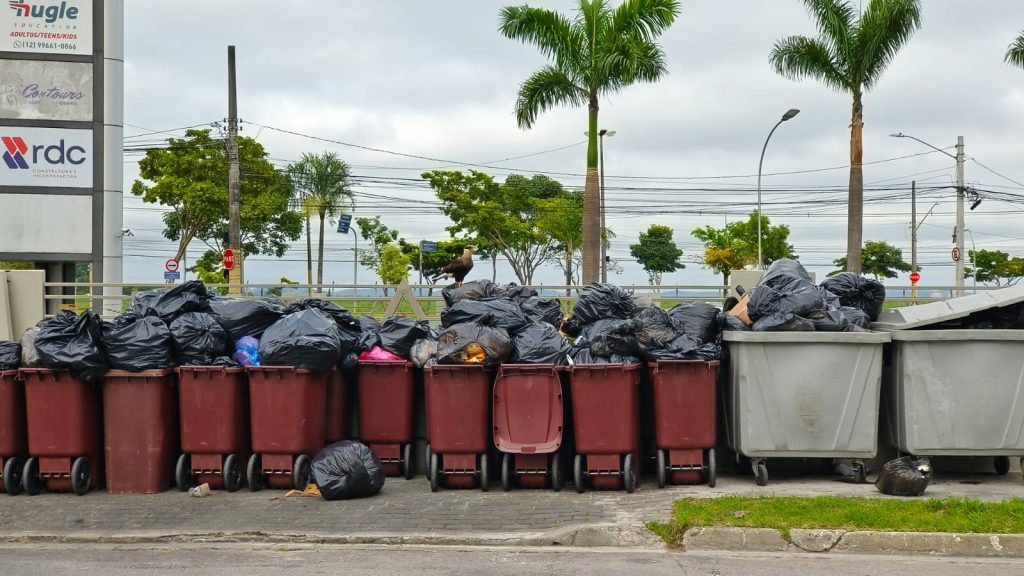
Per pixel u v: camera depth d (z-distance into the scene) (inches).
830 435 343.0
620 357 343.0
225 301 369.4
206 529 297.7
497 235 1722.4
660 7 903.7
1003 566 256.7
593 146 919.7
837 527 276.8
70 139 784.9
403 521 303.6
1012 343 341.4
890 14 952.3
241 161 1566.2
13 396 344.2
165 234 1601.9
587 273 924.6
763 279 375.2
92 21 788.0
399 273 1875.0
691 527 280.8
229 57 1082.7
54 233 782.5
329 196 1665.8
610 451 337.4
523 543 284.0
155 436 344.2
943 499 304.7
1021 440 342.3
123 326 346.9
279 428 344.5
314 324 346.9
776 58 1006.4
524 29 906.7
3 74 778.8
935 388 343.3
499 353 342.6
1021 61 983.0
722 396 368.5
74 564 265.6
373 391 371.6
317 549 281.0
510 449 338.0
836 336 341.1
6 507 325.7
